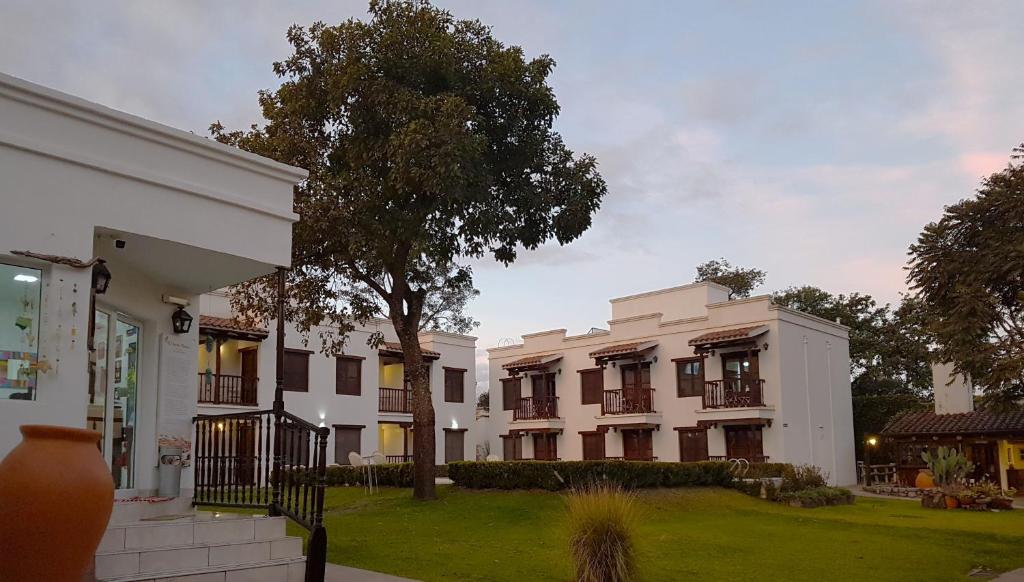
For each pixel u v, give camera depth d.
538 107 16.20
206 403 26.84
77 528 5.29
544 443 35.66
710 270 47.31
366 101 14.84
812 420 30.52
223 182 8.53
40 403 6.81
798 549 12.27
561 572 9.55
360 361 32.19
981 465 29.09
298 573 7.91
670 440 31.44
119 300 9.12
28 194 6.96
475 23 16.17
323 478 8.16
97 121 7.49
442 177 13.77
